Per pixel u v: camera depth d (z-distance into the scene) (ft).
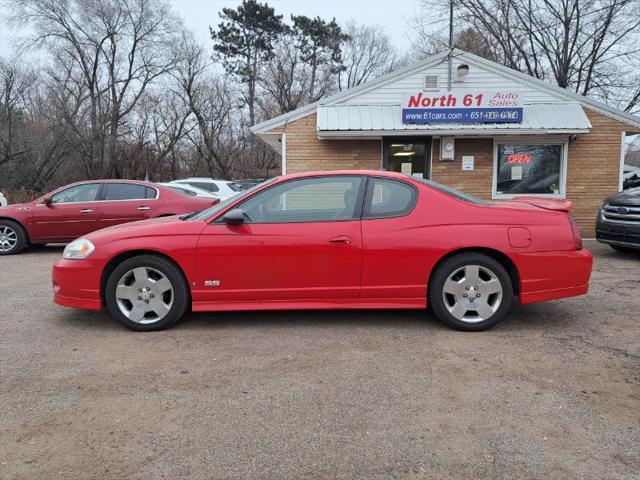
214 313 16.62
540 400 10.17
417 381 11.12
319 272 14.35
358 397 10.37
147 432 9.09
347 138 36.78
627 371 11.58
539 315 16.16
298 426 9.24
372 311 16.67
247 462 8.15
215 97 120.26
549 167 36.78
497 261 14.60
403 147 36.94
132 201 30.94
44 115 103.40
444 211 14.51
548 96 36.76
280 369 11.85
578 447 8.48
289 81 124.57
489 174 36.76
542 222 14.46
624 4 64.34
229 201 15.03
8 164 102.22
